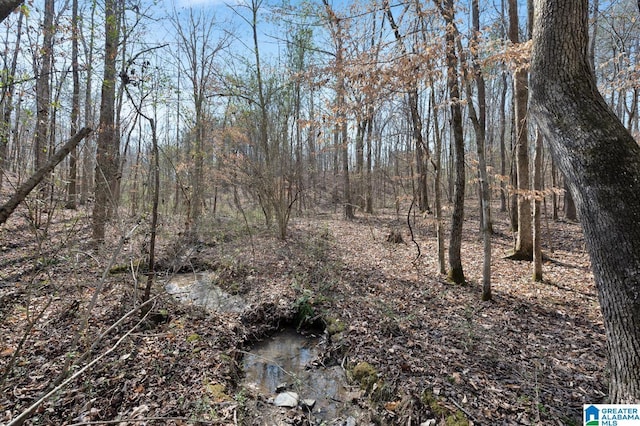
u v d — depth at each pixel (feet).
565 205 47.57
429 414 10.62
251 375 14.06
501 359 13.33
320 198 64.44
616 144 7.22
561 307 18.20
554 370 12.57
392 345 14.65
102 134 20.76
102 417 9.79
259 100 35.17
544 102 8.16
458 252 22.00
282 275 23.86
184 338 14.62
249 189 37.27
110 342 13.33
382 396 11.84
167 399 10.84
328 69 16.99
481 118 31.68
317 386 13.30
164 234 26.45
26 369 11.27
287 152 36.42
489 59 16.35
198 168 35.53
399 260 28.02
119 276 18.80
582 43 7.82
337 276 23.63
